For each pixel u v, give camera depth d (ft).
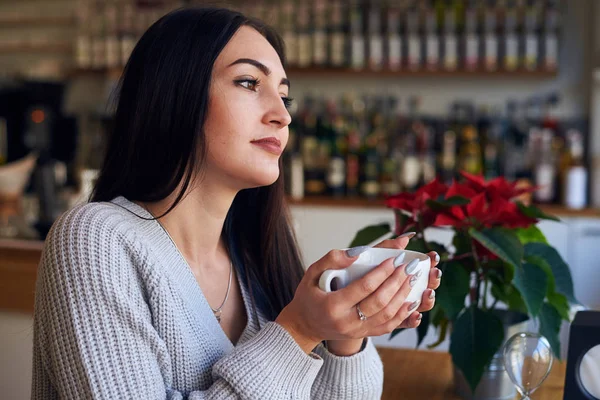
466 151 11.49
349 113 12.27
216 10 3.02
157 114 2.91
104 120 11.89
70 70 13.32
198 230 3.16
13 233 7.64
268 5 12.11
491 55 11.36
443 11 11.55
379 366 3.17
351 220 11.23
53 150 12.16
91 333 2.59
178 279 2.91
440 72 11.60
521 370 3.11
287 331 2.66
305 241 11.39
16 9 13.85
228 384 2.64
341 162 11.68
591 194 11.04
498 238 3.37
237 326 3.40
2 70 13.93
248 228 3.51
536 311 3.28
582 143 11.64
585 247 10.48
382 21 11.92
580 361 2.98
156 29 2.98
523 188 3.71
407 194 3.74
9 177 8.60
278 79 3.03
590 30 11.69
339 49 11.84
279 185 3.53
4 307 5.43
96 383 2.55
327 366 3.04
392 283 2.43
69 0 13.52
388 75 12.23
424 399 3.59
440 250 3.63
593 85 11.34
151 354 2.68
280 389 2.61
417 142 11.76
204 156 2.93
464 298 3.35
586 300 10.50
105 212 2.87
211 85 2.89
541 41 11.31
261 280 3.51
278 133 2.96
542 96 11.96
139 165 3.01
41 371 2.84
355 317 2.46
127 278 2.72
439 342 3.88
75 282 2.64
